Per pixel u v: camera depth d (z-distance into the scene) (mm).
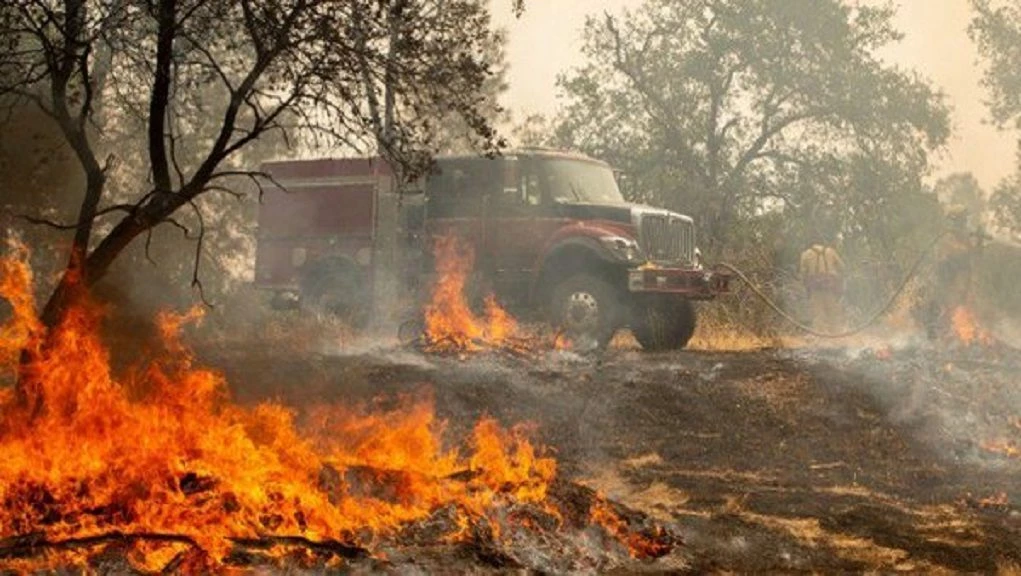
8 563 4891
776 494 7945
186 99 8414
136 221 7609
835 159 27828
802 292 19141
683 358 13031
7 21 7531
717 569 5953
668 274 15359
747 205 27844
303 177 18172
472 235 16031
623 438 9766
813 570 5980
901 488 8367
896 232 27000
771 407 10758
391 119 8430
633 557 6082
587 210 15648
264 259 18688
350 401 10250
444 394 10625
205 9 8086
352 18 7867
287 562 5230
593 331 15078
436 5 8148
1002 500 7984
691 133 28422
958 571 6051
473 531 5852
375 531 5695
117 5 7766
